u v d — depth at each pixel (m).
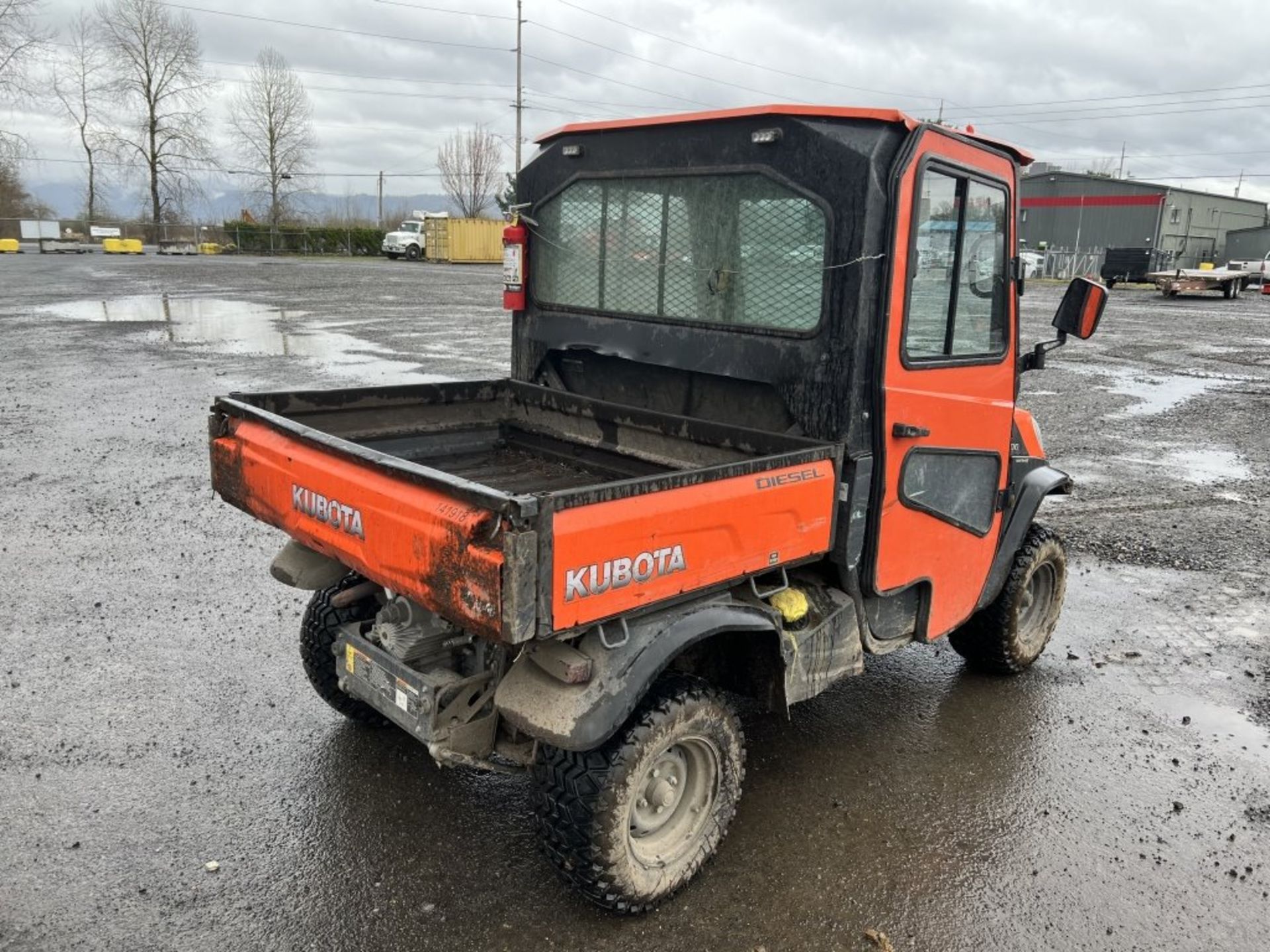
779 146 3.38
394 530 2.74
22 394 11.29
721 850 3.40
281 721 4.14
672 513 2.75
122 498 7.27
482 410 4.51
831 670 3.53
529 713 2.72
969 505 4.09
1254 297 36.84
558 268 4.29
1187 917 3.16
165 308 22.23
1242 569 6.68
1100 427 11.67
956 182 3.58
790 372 3.48
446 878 3.20
